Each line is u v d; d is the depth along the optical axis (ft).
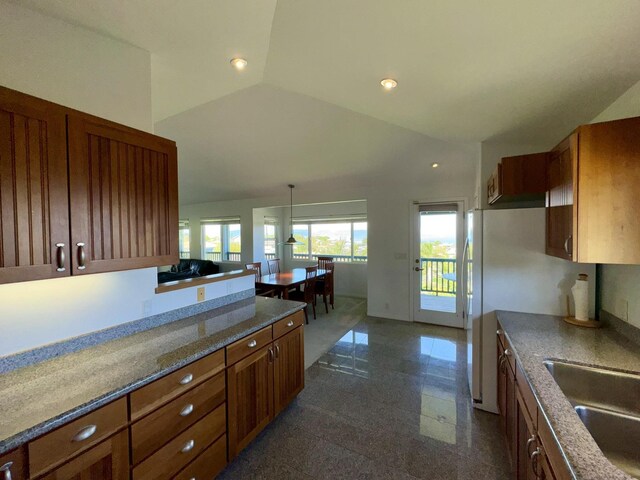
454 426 6.97
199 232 24.66
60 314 4.51
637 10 3.41
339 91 6.76
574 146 4.32
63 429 3.13
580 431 3.00
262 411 6.36
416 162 13.20
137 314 5.60
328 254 23.71
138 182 4.51
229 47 5.17
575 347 5.06
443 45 4.54
